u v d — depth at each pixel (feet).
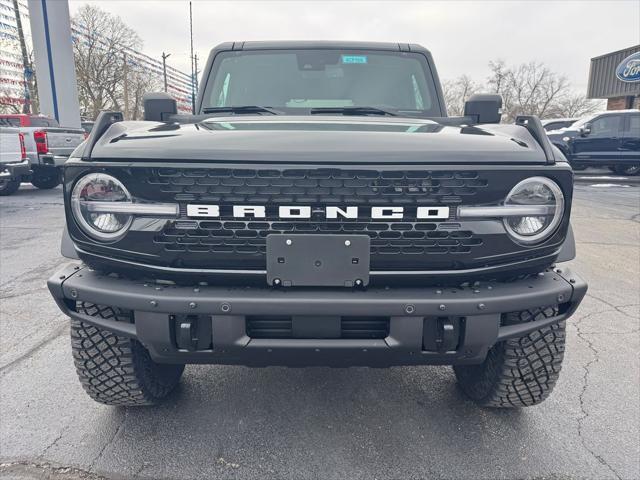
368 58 10.94
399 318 5.83
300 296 5.75
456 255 5.92
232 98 10.66
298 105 10.55
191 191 5.79
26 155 33.32
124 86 142.20
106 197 5.91
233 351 5.93
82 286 6.07
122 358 7.09
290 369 9.74
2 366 9.69
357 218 5.77
